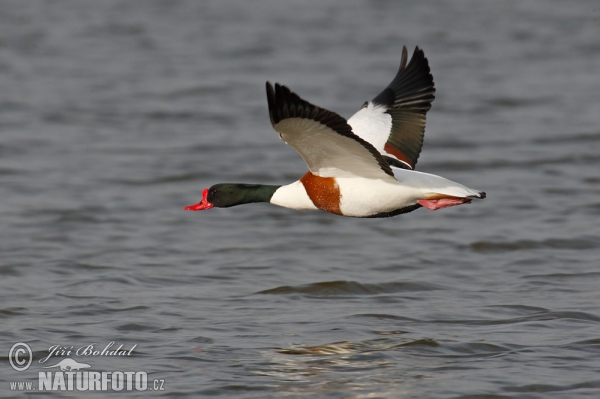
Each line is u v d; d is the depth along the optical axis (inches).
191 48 1229.1
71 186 727.7
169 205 693.9
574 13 1440.7
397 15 1430.9
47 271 540.7
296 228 647.1
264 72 1116.5
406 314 457.4
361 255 580.1
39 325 439.2
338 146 353.7
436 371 383.2
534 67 1148.5
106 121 925.8
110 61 1162.0
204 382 373.7
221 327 437.1
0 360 396.2
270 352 404.2
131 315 454.3
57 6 1459.2
